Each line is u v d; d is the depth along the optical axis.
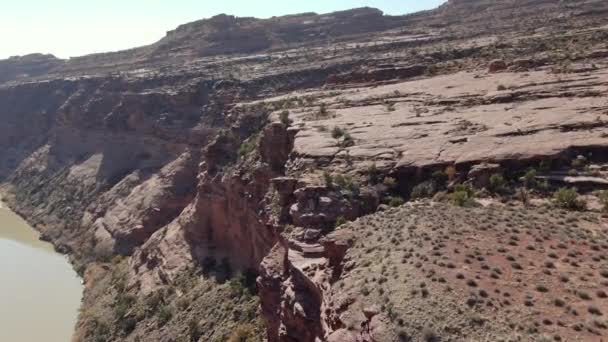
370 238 23.48
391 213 26.58
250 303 38.09
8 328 52.31
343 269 21.69
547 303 16.83
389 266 20.09
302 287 23.72
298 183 31.69
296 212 29.11
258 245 39.47
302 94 70.06
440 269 19.20
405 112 44.38
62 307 57.22
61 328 52.31
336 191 29.75
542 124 33.59
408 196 30.11
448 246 21.14
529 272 18.89
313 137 39.06
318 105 54.34
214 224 51.12
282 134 42.66
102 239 71.31
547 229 22.70
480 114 39.44
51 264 70.88
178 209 68.19
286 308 23.69
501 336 15.18
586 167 28.09
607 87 39.62
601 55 51.47
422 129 37.59
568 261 19.67
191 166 71.94
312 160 34.66
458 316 16.28
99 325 48.09
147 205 69.69
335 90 68.62
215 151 55.34
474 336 15.37
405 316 16.69
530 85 44.81
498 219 24.08
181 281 48.84
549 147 29.81
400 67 68.88
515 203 26.75
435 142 34.19
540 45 63.44
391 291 18.25
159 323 43.09
